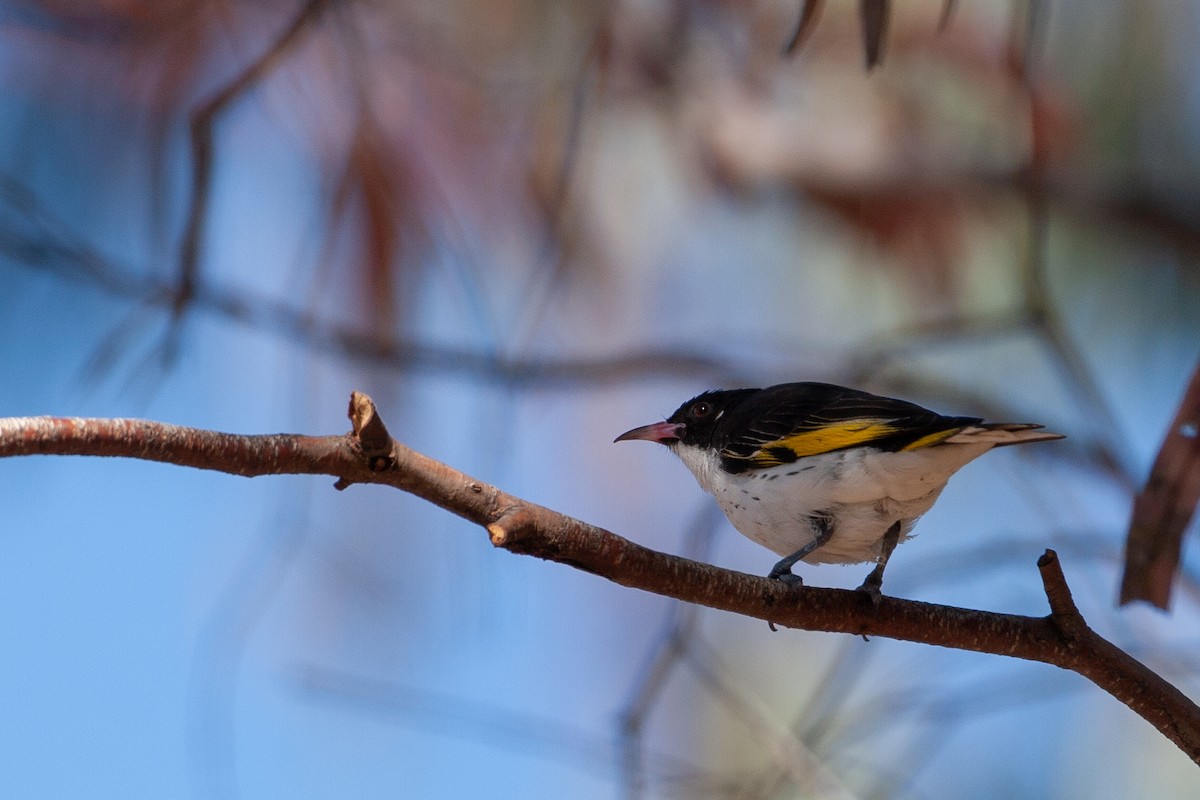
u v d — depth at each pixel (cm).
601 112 1293
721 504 1005
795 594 762
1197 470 821
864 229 1455
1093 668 760
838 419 945
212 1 1178
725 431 1011
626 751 985
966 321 1312
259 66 986
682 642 1005
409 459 654
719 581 744
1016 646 764
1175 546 833
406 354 1165
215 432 618
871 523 930
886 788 1005
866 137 1440
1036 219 1290
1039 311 1293
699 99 1411
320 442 638
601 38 1140
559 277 1218
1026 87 976
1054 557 743
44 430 584
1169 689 758
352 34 1165
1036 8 932
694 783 1016
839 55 1430
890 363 1440
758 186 1431
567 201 1284
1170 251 1463
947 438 873
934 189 1450
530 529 679
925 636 773
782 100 1450
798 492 932
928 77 1442
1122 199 1453
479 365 1170
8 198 1055
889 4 757
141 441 601
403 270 1182
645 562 718
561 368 1295
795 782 965
